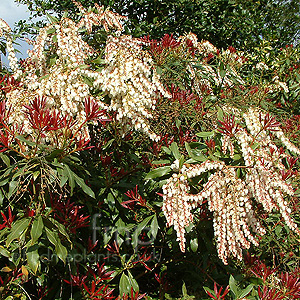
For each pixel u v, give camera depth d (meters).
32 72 2.81
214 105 3.26
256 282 2.39
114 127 2.65
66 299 2.38
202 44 3.97
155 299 2.74
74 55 2.25
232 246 1.89
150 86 2.23
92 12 2.87
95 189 2.71
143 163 2.69
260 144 2.25
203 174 2.22
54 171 2.02
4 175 2.03
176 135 3.05
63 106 2.07
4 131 2.09
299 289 2.19
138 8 5.67
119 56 2.21
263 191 2.01
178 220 1.89
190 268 2.79
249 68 5.38
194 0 5.52
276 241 2.85
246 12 6.10
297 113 4.71
